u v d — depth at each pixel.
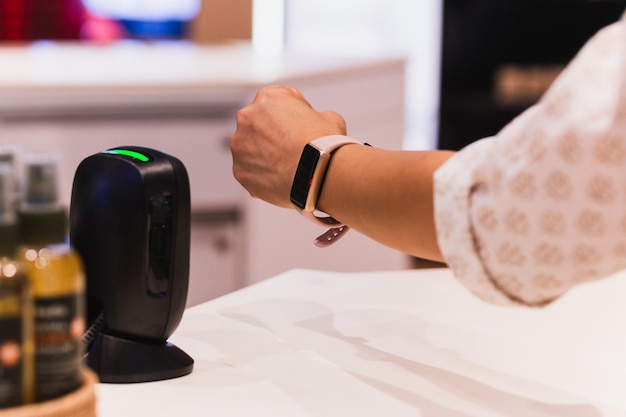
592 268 0.58
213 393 0.77
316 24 4.20
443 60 4.10
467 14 4.07
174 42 3.93
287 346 0.89
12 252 0.56
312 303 1.03
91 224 0.79
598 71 0.55
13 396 0.57
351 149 0.77
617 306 1.03
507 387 0.80
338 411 0.74
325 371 0.83
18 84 1.96
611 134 0.54
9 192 0.56
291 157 0.83
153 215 0.77
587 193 0.56
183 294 0.81
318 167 0.78
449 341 0.92
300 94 0.90
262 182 0.87
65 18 3.86
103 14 3.88
